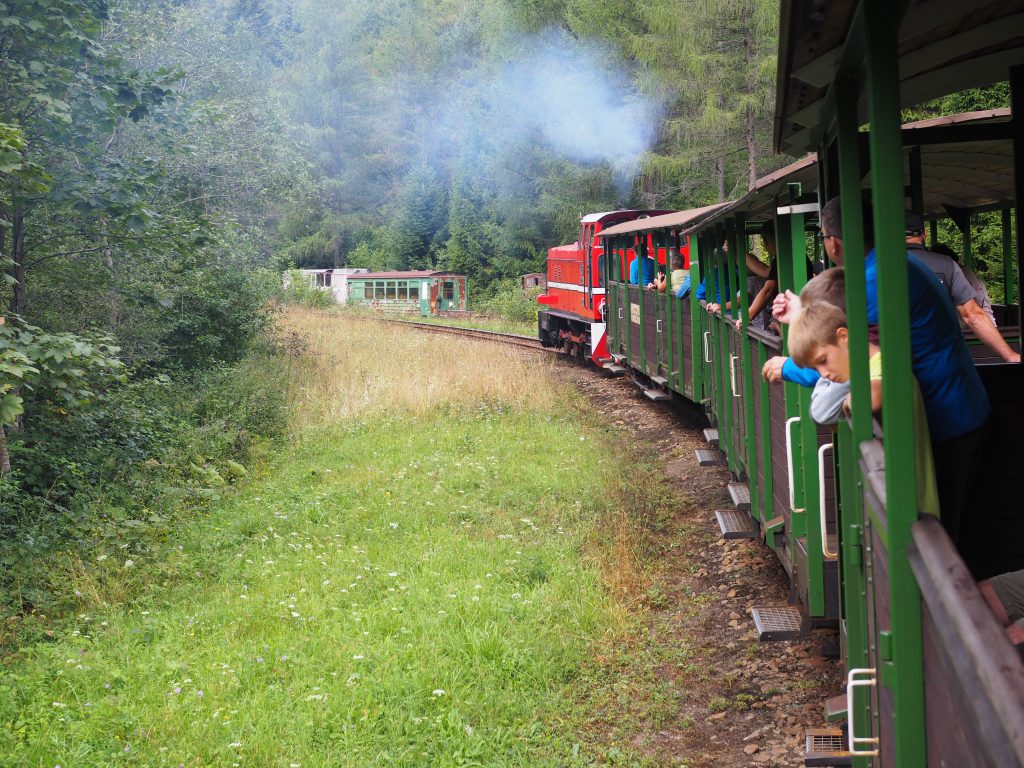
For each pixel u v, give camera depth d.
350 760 5.12
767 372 4.39
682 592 7.55
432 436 14.10
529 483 10.98
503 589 7.69
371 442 14.23
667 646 6.56
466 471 11.58
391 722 5.54
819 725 5.13
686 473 10.99
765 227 6.70
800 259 5.40
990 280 11.52
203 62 20.47
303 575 8.26
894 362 1.88
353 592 7.72
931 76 3.71
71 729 5.52
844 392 3.04
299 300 49.22
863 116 3.11
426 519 9.89
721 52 27.81
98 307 15.15
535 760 5.19
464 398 16.81
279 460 13.84
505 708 5.77
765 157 28.89
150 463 11.67
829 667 5.80
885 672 2.10
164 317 17.92
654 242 14.34
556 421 14.84
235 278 20.59
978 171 6.05
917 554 1.80
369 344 25.98
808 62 2.76
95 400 11.62
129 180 10.77
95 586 8.09
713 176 30.89
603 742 5.41
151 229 11.22
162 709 5.75
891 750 2.14
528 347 25.73
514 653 6.37
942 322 2.83
